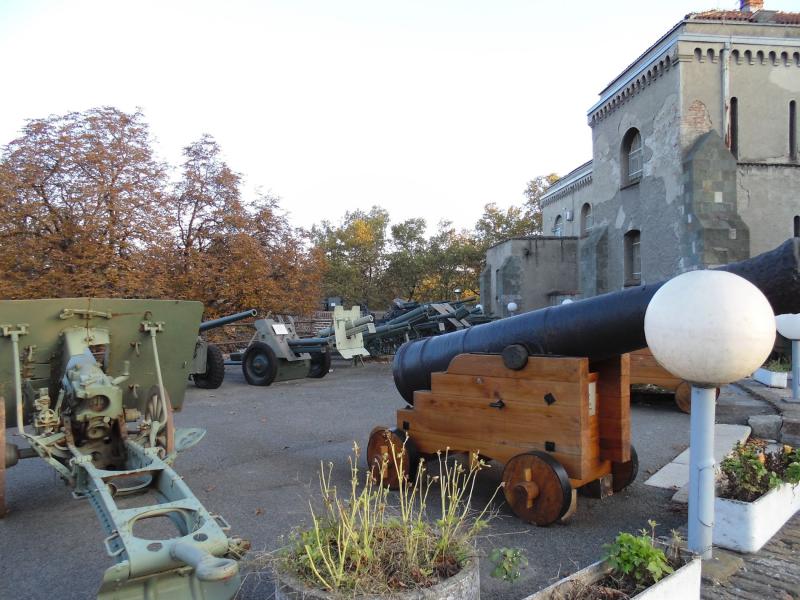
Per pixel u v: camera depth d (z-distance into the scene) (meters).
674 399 10.12
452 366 5.33
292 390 13.27
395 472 5.54
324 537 2.84
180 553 2.85
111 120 19.44
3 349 5.37
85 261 18.28
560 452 4.66
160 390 5.70
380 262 50.91
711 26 18.84
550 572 3.85
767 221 19.25
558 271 30.03
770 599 3.34
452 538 2.94
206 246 23.98
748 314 3.29
